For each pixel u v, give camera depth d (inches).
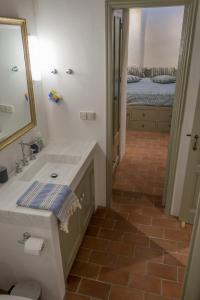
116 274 90.1
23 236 72.2
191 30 85.1
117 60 124.5
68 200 75.6
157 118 217.3
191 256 54.1
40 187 77.6
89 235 107.8
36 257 75.1
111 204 126.7
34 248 68.2
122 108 152.3
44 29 96.6
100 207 126.3
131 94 215.8
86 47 96.3
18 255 76.7
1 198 73.6
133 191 137.6
